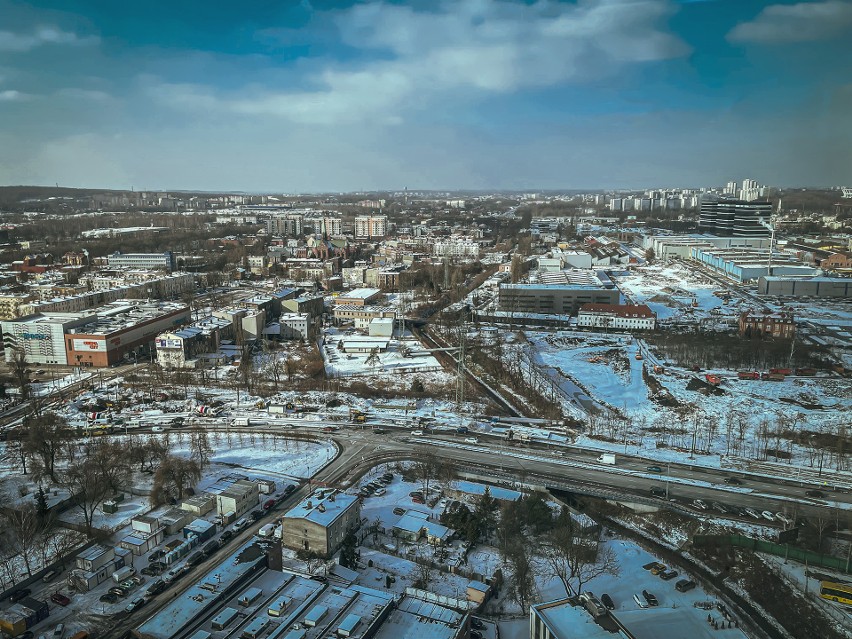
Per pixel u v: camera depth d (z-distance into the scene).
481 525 158.62
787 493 177.00
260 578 124.19
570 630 105.56
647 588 138.25
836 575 140.38
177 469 176.50
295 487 182.88
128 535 154.12
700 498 173.88
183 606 112.69
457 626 112.25
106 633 121.50
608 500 175.50
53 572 139.62
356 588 121.31
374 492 179.75
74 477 175.12
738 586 139.50
